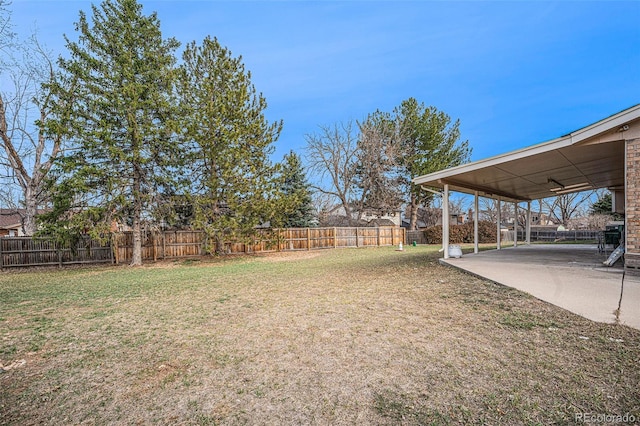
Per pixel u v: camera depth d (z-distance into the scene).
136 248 13.05
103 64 12.00
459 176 9.90
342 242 21.52
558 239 24.45
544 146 7.11
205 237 14.55
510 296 4.93
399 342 3.36
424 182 10.47
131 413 2.30
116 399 2.49
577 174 10.23
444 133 24.83
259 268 10.75
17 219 24.30
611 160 8.20
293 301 5.44
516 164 8.36
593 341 3.10
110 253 13.99
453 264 8.34
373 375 2.68
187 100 14.04
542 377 2.50
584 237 23.59
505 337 3.35
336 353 3.16
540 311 4.11
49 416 2.29
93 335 4.03
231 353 3.29
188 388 2.62
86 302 5.99
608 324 3.50
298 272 9.27
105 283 8.31
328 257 14.41
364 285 6.59
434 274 7.41
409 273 7.86
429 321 3.99
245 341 3.61
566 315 3.88
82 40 11.95
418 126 24.78
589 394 2.24
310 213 24.88
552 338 3.24
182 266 12.30
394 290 5.91
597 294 4.65
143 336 3.92
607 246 12.16
